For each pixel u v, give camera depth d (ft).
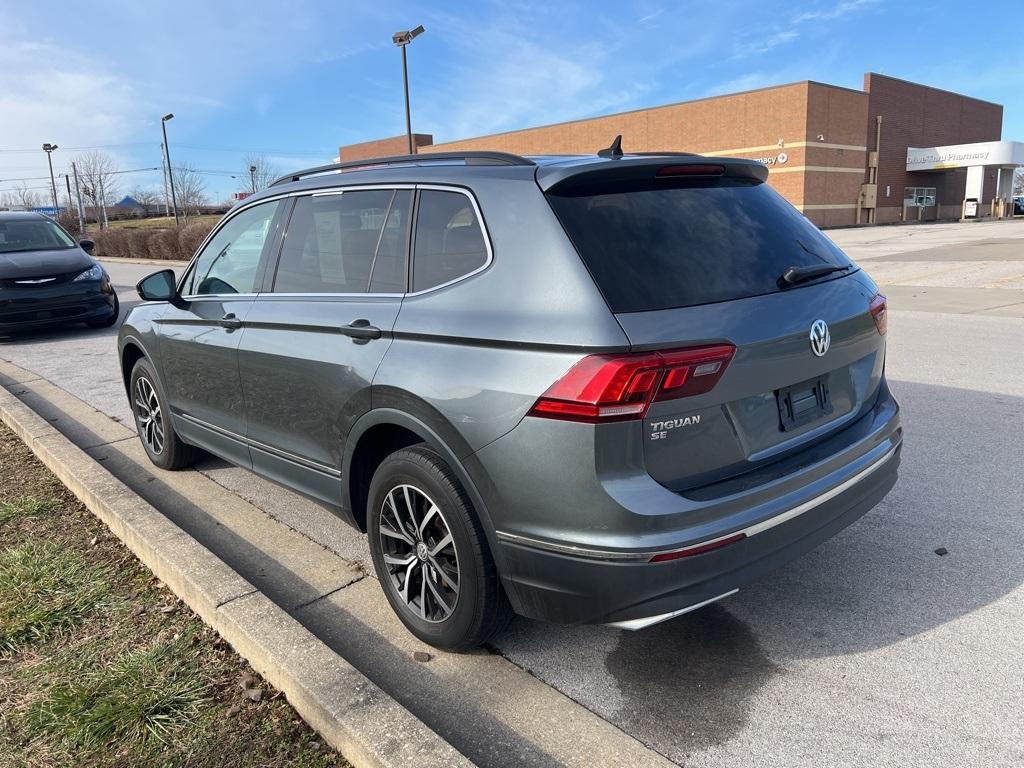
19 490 15.60
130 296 54.80
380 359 9.59
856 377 10.08
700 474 8.02
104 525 13.69
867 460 9.60
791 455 8.86
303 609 11.00
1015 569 11.18
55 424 21.02
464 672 9.40
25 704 8.79
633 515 7.53
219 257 13.98
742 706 8.55
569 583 7.97
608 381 7.41
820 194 139.13
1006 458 15.42
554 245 8.21
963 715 8.22
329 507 11.43
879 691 8.68
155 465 17.38
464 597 9.04
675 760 7.79
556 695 8.89
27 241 38.40
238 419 13.04
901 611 10.26
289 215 12.31
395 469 9.53
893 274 51.37
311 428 11.10
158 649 9.71
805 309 8.92
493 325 8.36
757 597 10.81
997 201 177.06
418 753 7.28
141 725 8.34
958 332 29.04
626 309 7.70
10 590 11.32
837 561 11.66
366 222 10.66
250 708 8.59
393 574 10.23
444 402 8.63
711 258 8.59
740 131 140.77
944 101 170.19
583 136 164.66
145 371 16.39
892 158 157.07
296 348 11.07
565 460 7.69
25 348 34.63
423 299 9.37
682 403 7.73
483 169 9.41
